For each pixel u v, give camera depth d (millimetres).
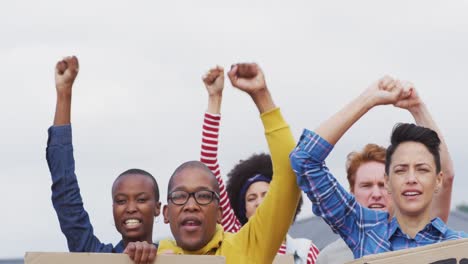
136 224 8820
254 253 8148
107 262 7625
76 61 8766
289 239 10117
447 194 8656
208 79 9625
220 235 8281
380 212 8203
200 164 8328
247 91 8164
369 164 9883
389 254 7645
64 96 8773
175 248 8305
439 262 7637
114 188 8906
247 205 10141
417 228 8000
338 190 8141
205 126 9617
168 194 8266
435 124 8477
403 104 8352
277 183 8164
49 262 7582
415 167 7941
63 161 8734
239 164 10250
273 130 8188
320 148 8055
